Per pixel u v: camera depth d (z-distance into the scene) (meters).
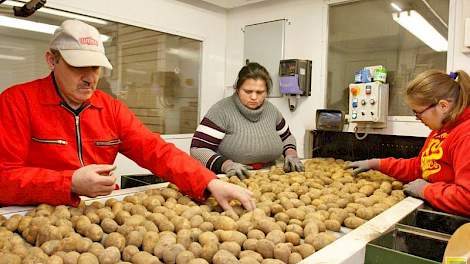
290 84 2.81
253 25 3.19
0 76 2.26
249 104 1.99
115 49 2.72
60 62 1.17
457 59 2.17
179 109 3.17
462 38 2.14
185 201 1.22
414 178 1.62
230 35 3.38
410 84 1.37
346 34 2.68
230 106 2.02
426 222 1.17
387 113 2.40
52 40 1.19
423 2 2.32
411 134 2.29
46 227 0.87
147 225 0.96
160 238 0.88
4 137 1.11
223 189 1.18
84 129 1.31
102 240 0.92
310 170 1.92
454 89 1.29
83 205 1.09
